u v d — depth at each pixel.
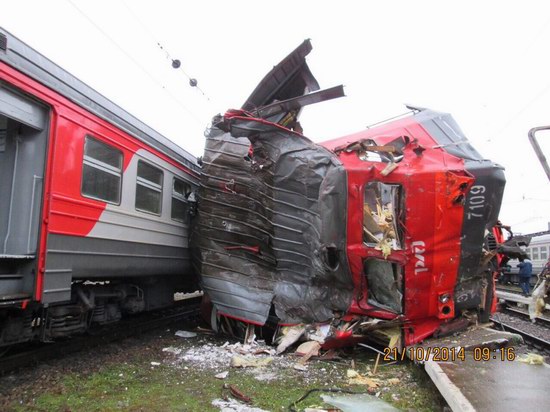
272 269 6.52
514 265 22.80
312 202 5.88
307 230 6.00
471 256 5.30
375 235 5.64
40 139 4.68
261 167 6.17
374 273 5.79
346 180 5.30
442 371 4.04
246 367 5.18
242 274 6.61
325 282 5.94
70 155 4.96
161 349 6.06
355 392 4.29
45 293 4.51
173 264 7.71
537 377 3.84
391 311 5.49
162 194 7.33
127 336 6.82
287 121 7.17
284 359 5.57
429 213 5.12
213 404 3.88
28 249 4.49
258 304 6.35
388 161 5.48
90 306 5.75
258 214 6.39
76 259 5.09
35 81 4.48
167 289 8.35
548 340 7.76
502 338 5.02
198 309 10.27
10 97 4.27
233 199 6.58
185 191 8.41
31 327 4.90
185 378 4.69
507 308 12.21
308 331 6.01
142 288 7.47
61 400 3.87
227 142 6.70
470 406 3.09
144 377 4.66
